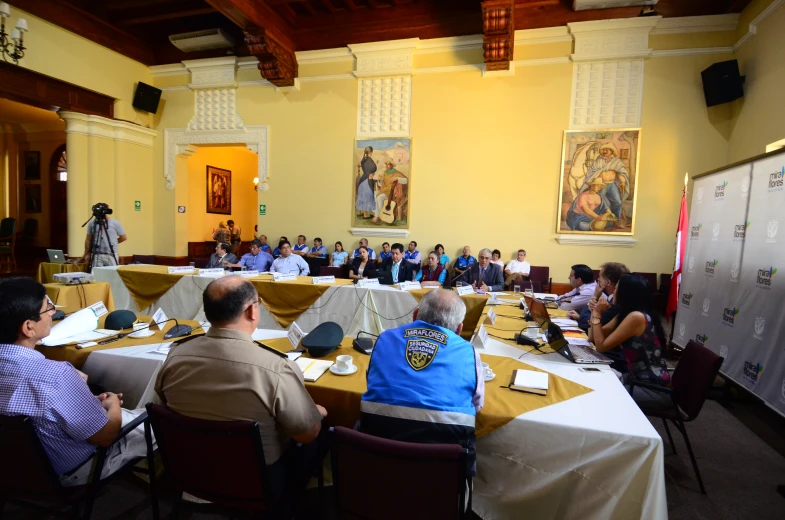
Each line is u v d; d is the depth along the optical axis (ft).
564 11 19.76
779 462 8.05
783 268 8.86
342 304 12.24
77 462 4.85
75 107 22.29
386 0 21.21
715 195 11.88
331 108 23.49
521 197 21.13
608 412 5.02
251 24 20.12
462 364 4.80
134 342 7.37
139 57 25.36
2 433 4.26
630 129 19.53
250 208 40.22
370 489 4.10
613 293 9.66
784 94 14.56
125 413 6.14
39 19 19.99
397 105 22.53
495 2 17.30
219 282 4.75
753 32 16.46
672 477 7.50
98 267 14.76
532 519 4.95
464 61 21.42
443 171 22.09
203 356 4.52
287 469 5.04
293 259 19.19
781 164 9.08
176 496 5.13
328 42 23.04
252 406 4.45
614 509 4.51
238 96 24.99
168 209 26.68
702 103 18.78
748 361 9.90
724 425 9.61
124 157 24.90
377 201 23.06
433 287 12.47
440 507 3.91
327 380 5.88
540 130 20.68
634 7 18.84
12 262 29.19
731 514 6.54
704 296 12.30
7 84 19.26
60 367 4.58
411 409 4.48
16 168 35.01
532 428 4.83
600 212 20.13
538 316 8.94
